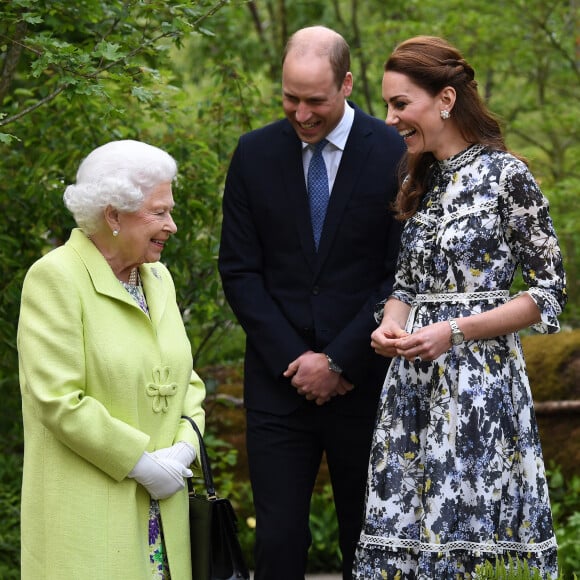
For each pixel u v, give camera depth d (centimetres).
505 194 889
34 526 817
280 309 1062
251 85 1498
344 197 1047
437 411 895
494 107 2294
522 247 891
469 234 893
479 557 880
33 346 803
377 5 2406
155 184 831
